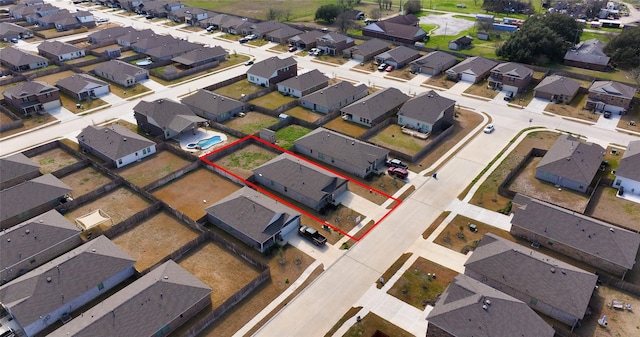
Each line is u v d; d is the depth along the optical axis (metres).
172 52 132.62
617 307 49.19
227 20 166.38
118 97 107.19
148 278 50.22
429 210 67.00
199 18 173.62
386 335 46.84
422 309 50.19
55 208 66.25
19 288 48.69
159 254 58.47
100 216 63.59
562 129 91.81
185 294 48.72
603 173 76.19
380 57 128.62
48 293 48.47
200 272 55.66
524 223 59.69
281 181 69.50
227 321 48.94
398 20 165.50
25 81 117.31
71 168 76.50
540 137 88.44
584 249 55.53
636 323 47.59
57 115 97.69
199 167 78.12
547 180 73.88
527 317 43.72
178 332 47.41
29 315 46.47
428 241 60.56
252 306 50.88
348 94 101.94
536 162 79.62
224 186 72.81
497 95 108.75
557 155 75.19
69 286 49.66
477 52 141.75
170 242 60.62
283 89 110.31
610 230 56.06
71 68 124.81
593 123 94.12
